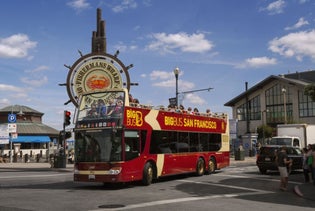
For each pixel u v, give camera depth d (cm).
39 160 4775
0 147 6906
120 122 1716
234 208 1198
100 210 1140
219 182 2003
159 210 1145
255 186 1836
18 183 1991
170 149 2058
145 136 1862
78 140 1769
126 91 1767
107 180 1669
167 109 2083
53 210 1134
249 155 5244
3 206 1198
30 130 7644
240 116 9450
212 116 2556
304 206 1259
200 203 1294
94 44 4097
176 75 3538
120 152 1694
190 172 2264
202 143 2398
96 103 1784
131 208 1180
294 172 2798
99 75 3809
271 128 7988
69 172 2886
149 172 1864
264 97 9019
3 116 7706
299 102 8450
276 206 1252
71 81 3788
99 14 4162
